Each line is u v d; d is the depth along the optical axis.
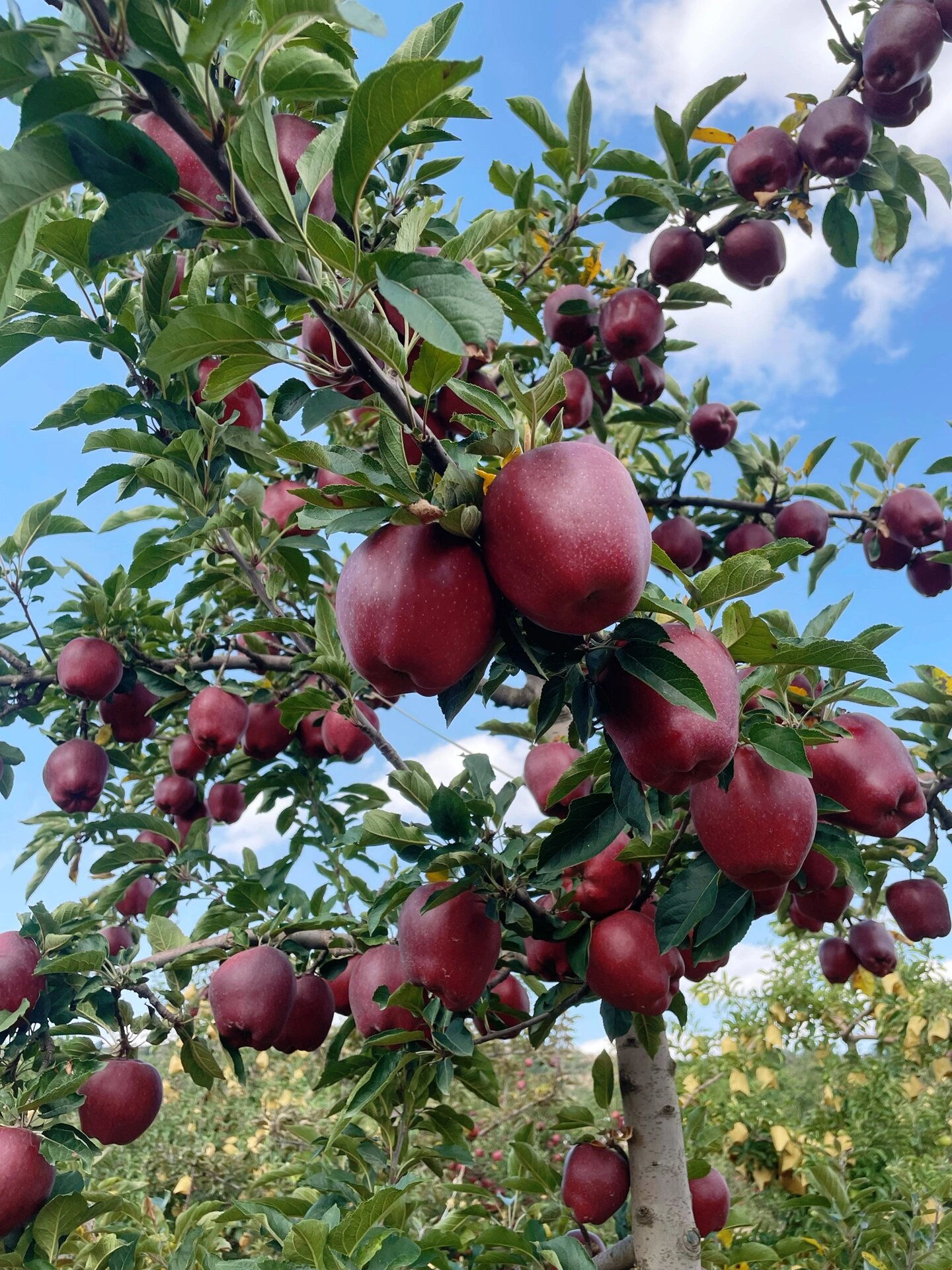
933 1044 6.08
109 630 3.49
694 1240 2.40
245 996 2.55
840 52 3.25
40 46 1.03
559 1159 5.97
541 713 1.53
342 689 2.97
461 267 1.11
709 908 1.88
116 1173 6.04
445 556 1.34
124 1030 2.64
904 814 2.15
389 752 2.77
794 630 2.24
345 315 1.17
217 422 2.72
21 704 3.54
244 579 3.18
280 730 3.66
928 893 2.99
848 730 2.11
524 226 3.62
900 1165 5.55
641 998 2.12
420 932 2.15
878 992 6.35
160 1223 3.49
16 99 1.13
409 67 1.02
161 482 2.73
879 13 3.00
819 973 6.63
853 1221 3.56
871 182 3.43
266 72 1.23
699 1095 6.04
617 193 3.37
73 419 2.73
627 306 3.33
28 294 2.52
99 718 3.95
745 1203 6.16
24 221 1.11
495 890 2.16
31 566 3.41
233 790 3.95
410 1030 2.30
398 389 1.30
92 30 1.06
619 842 2.21
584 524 1.28
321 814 3.86
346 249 1.14
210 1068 2.73
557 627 1.36
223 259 1.14
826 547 3.81
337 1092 6.48
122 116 1.42
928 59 2.99
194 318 1.16
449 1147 2.71
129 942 3.40
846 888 2.70
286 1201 2.28
